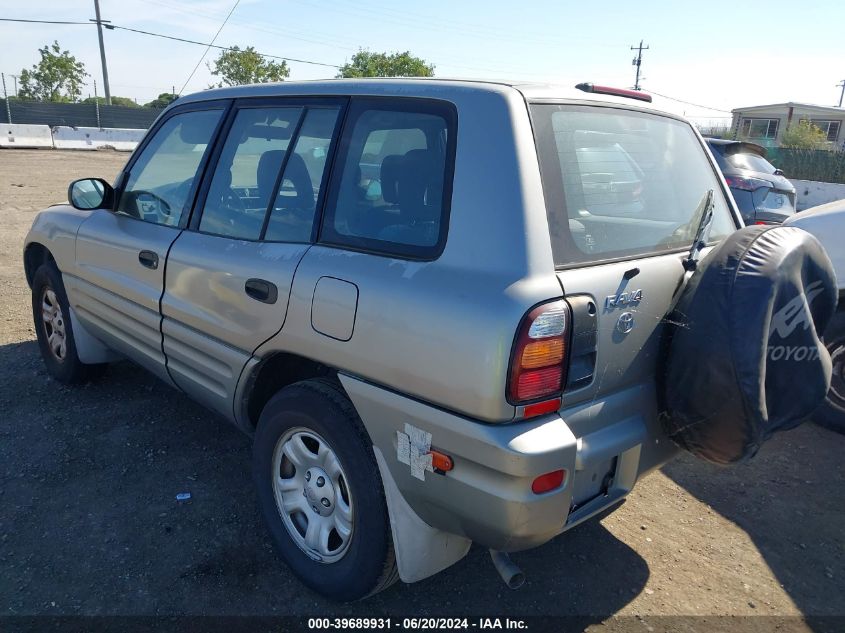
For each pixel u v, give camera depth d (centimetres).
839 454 437
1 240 956
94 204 407
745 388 232
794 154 2491
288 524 295
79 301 427
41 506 342
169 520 334
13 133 2781
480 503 216
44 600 279
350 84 286
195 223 335
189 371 342
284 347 276
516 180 222
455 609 285
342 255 258
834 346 454
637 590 303
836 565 327
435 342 219
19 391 470
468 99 241
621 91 291
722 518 363
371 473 250
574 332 217
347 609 282
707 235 301
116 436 412
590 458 230
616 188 261
